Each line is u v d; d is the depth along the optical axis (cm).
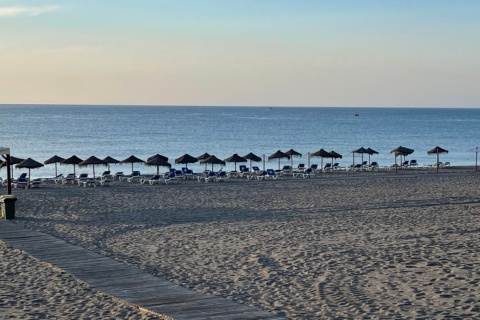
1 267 1541
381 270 1488
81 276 1421
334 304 1202
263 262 1602
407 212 2541
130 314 1127
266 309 1169
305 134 11938
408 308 1167
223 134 11712
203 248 1805
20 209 2716
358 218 2384
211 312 1115
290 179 4219
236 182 4016
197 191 3469
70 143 9156
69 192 3425
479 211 2555
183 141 9744
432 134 12238
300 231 2089
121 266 1523
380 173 4741
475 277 1395
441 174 4528
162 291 1275
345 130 13562
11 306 1206
